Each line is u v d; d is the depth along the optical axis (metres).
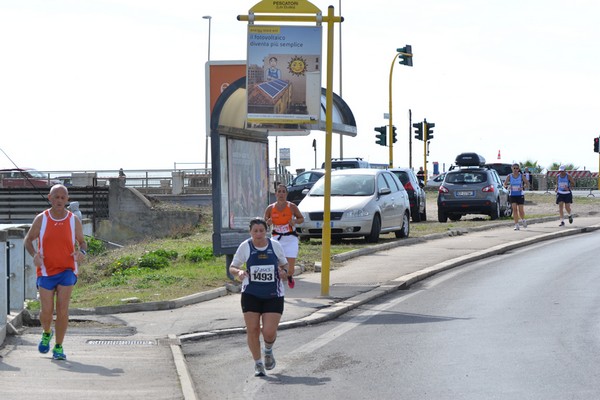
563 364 11.64
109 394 10.41
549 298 17.58
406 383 10.94
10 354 12.80
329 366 12.20
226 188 21.19
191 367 12.52
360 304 17.86
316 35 19.62
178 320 15.98
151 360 12.62
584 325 14.48
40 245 12.52
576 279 20.34
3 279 14.09
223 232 21.00
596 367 11.41
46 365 12.08
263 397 10.54
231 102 21.56
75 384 10.92
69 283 12.59
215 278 20.86
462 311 16.52
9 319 14.76
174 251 27.00
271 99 19.70
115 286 20.08
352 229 28.72
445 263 23.84
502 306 16.84
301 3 19.22
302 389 10.86
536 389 10.36
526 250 28.17
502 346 13.02
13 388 10.55
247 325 11.70
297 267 22.45
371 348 13.35
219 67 23.92
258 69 19.70
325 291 18.67
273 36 19.62
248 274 11.69
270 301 11.72
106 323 15.80
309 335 14.75
